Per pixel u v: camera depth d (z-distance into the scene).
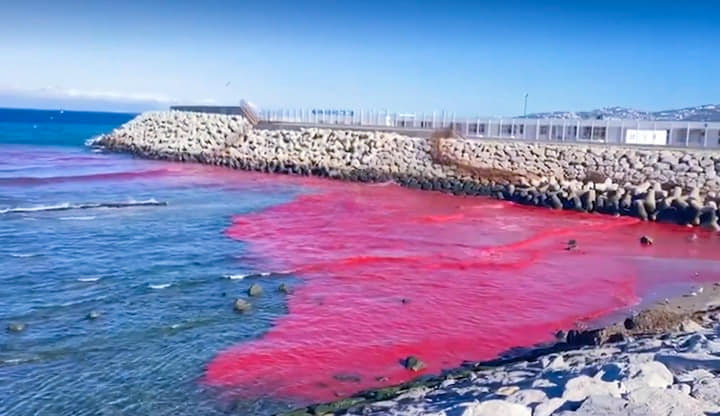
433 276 16.89
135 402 9.66
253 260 18.39
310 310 14.01
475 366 10.72
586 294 15.55
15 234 21.64
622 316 13.81
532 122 39.31
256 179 38.91
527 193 30.56
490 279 16.72
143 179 38.22
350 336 12.49
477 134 41.09
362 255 19.09
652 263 19.11
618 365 7.73
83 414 9.26
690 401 6.34
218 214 26.19
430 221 25.17
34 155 52.47
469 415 6.73
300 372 10.77
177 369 10.84
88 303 14.27
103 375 10.56
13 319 13.06
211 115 53.66
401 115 46.91
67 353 11.41
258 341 12.16
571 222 26.03
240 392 10.02
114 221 24.47
